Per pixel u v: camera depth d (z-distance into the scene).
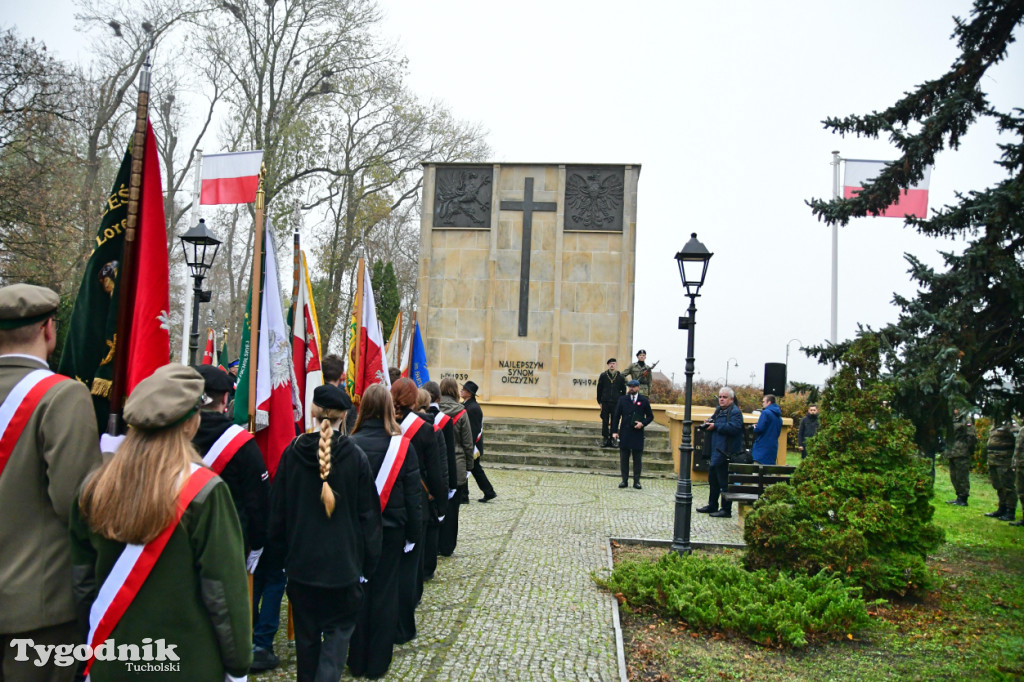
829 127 9.96
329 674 4.12
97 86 23.08
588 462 17.23
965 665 5.66
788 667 5.58
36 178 17.81
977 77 9.52
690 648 5.91
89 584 2.68
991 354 9.09
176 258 30.23
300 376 5.97
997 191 8.67
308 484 4.26
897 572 7.13
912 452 7.58
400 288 46.03
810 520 7.43
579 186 21.52
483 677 5.13
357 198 29.28
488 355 21.14
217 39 24.61
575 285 21.30
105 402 3.74
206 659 2.61
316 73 26.28
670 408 20.28
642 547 9.49
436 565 7.91
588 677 5.21
